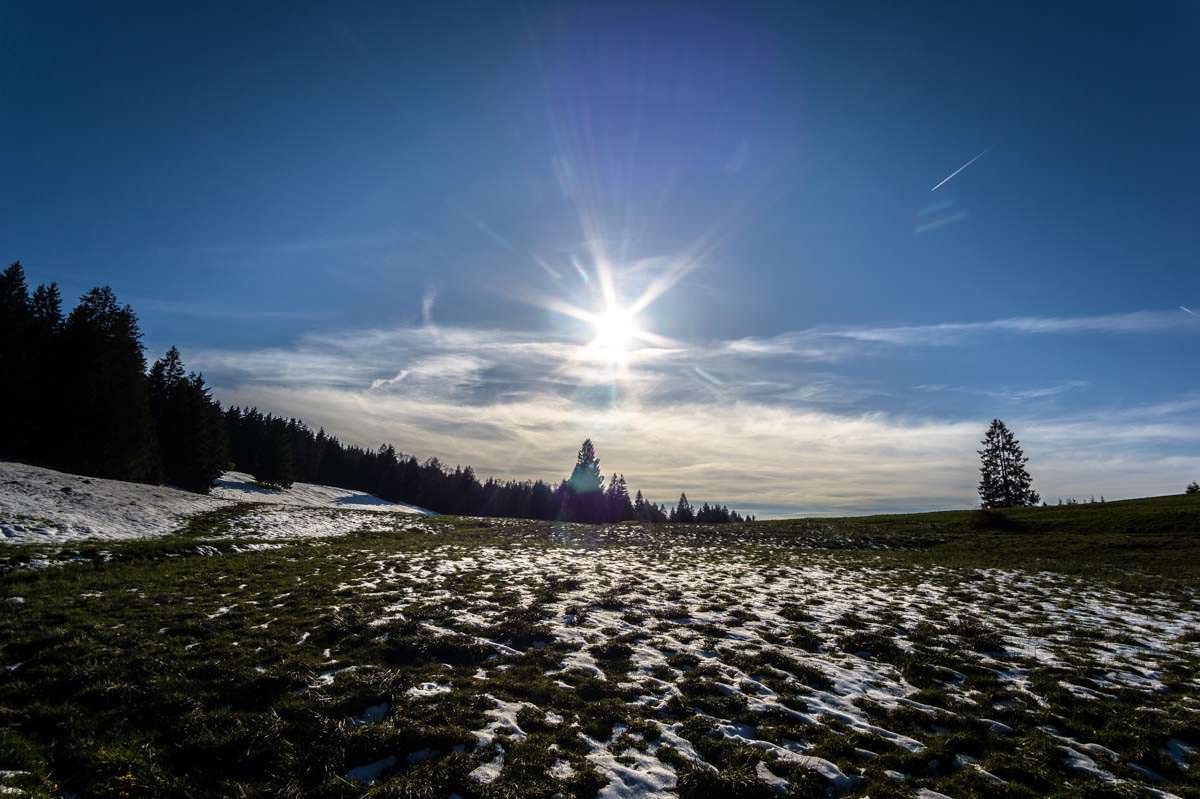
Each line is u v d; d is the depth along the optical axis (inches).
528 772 340.2
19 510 1124.5
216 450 3127.5
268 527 1608.0
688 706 444.5
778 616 748.0
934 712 447.8
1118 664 581.6
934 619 756.0
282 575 873.5
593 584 916.6
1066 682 527.8
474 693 445.4
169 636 540.7
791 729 411.8
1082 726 430.0
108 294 2450.8
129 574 802.2
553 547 1534.2
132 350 2439.7
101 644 506.0
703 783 334.3
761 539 2014.0
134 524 1296.8
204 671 457.1
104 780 321.4
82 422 2178.9
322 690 431.8
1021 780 357.7
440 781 324.5
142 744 359.3
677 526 2546.8
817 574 1168.2
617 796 323.6
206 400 3102.9
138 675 442.3
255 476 3937.0
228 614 626.8
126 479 2306.8
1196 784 360.5
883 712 447.8
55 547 896.3
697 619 711.7
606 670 518.3
